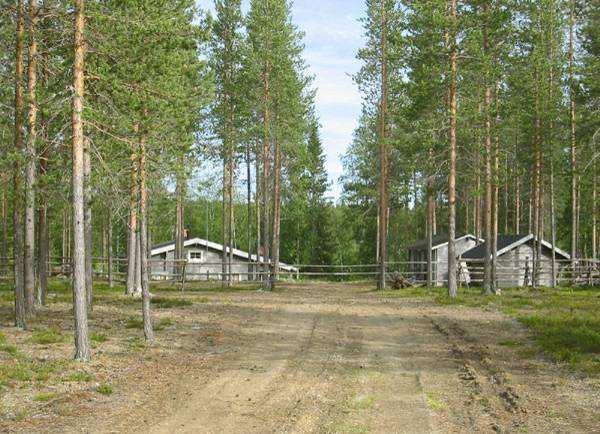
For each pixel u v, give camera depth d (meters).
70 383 10.27
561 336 14.84
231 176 34.28
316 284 40.09
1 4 14.34
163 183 17.09
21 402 9.03
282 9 31.33
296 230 64.94
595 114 21.08
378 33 33.09
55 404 9.02
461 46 23.34
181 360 12.65
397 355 13.30
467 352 13.50
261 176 39.59
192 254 46.31
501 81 25.64
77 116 11.88
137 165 14.28
